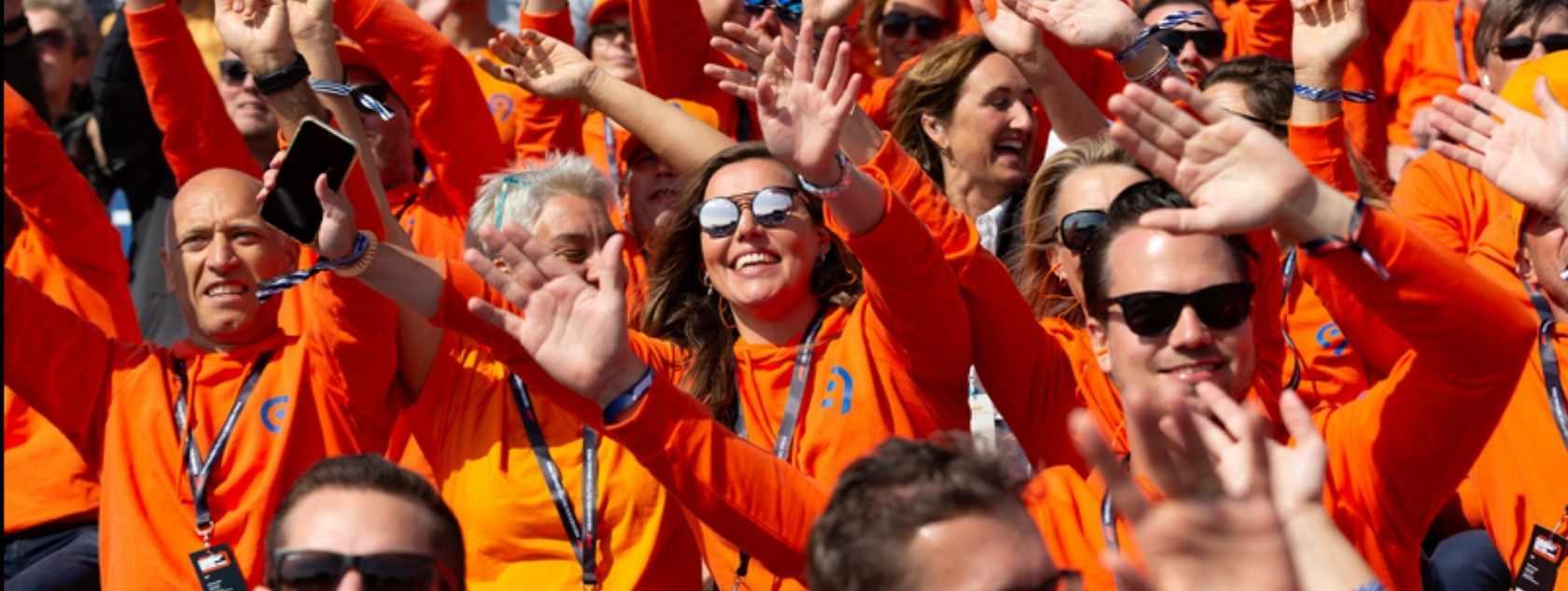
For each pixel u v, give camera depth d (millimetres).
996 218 6539
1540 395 5246
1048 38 6824
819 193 4680
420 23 6867
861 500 3369
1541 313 5344
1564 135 4367
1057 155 5426
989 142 6508
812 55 4715
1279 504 3377
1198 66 7496
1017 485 3453
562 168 5871
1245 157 3982
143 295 8125
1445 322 4109
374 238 4590
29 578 6285
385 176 7090
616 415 4285
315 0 6254
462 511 5430
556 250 5711
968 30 7406
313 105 6035
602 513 5402
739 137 7520
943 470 3373
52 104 8930
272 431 5730
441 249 6844
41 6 8930
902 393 5227
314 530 4062
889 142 5230
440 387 5578
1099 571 4391
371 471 4172
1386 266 4062
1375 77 7988
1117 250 4609
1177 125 3992
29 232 6945
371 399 5531
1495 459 5266
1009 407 5105
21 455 6461
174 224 5973
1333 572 3301
